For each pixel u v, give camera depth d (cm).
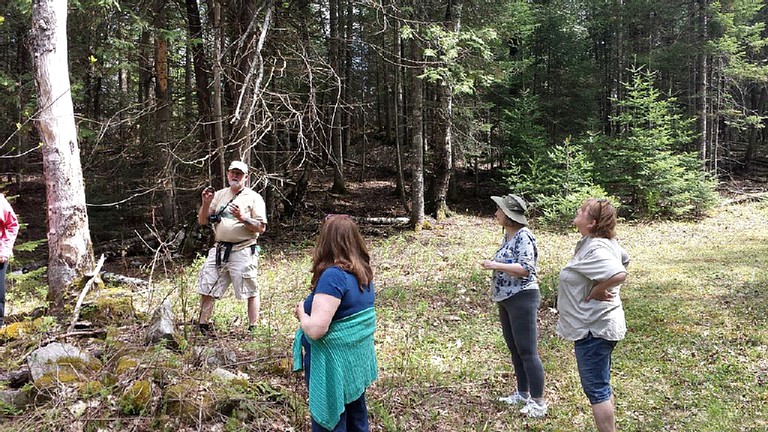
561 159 1561
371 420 399
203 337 505
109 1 880
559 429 405
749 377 514
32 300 711
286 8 1212
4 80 945
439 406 439
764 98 2523
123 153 1273
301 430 353
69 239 563
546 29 1856
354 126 2472
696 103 2125
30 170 2005
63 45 564
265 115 1002
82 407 338
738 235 1323
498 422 418
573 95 1911
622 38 2202
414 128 1438
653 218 1622
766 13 2402
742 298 790
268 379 418
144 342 443
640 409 452
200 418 331
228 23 1129
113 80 1596
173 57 1444
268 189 1405
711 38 1906
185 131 1326
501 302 427
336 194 1938
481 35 1341
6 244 476
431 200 1745
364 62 2172
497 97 1873
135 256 1205
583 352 352
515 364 446
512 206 418
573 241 1284
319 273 285
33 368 368
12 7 995
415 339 605
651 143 1606
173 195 1291
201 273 537
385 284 880
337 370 274
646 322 694
